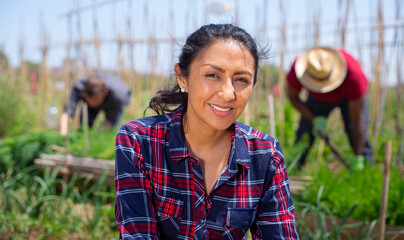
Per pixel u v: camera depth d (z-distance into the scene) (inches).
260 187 55.3
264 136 57.2
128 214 50.9
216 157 55.2
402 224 106.9
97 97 192.9
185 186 52.9
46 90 359.9
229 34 50.5
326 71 156.8
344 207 111.3
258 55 52.8
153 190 53.5
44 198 137.3
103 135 181.3
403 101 307.9
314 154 200.7
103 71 302.7
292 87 170.7
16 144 170.6
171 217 52.9
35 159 166.9
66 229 126.9
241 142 55.4
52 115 265.3
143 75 296.8
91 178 151.6
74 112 197.3
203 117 51.4
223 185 54.3
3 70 417.7
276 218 55.9
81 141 178.4
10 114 317.4
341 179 127.2
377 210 108.4
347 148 205.5
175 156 52.8
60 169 155.4
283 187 56.6
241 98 50.6
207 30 51.2
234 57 49.5
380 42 201.5
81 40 306.3
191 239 52.7
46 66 363.6
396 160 186.1
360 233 104.3
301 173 151.6
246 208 54.2
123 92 199.3
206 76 50.3
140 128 54.1
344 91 157.2
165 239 54.7
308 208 112.0
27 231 127.6
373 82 241.8
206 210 53.9
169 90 59.5
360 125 158.4
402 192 109.6
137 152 52.8
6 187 155.0
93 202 149.7
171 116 56.3
